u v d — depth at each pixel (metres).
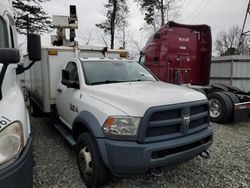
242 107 6.75
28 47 2.75
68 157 4.46
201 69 9.09
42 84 5.77
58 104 5.23
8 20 3.14
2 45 2.95
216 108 7.11
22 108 2.32
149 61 9.52
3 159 1.90
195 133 3.31
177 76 8.57
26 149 2.12
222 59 9.06
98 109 3.22
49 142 5.29
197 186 3.48
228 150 4.86
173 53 8.51
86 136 3.33
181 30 8.56
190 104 3.17
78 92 4.08
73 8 7.74
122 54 6.55
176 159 3.02
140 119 2.84
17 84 3.09
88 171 3.36
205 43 8.89
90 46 6.14
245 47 25.44
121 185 3.45
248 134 6.02
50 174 3.79
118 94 3.25
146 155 2.79
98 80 4.18
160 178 3.68
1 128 1.94
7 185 1.86
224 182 3.60
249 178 3.72
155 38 9.17
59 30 7.74
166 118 3.00
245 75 8.81
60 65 5.80
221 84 7.99
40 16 20.75
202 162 4.26
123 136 2.86
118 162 2.83
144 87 3.71
